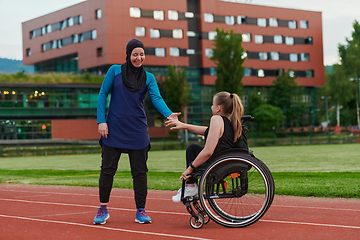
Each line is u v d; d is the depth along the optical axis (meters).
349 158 18.48
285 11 66.50
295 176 9.95
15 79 48.59
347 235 3.28
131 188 8.01
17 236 3.40
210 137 3.65
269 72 65.00
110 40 53.97
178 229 3.63
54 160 25.88
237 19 63.28
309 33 67.81
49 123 52.16
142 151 4.04
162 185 8.20
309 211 4.61
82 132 54.34
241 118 3.83
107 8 54.06
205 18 60.62
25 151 36.66
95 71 56.19
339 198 5.89
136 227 3.74
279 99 60.59
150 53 56.53
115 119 3.99
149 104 54.81
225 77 49.47
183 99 51.00
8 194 7.13
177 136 52.22
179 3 58.31
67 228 3.72
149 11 56.50
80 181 9.79
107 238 3.30
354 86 68.94
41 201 5.93
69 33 58.56
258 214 3.60
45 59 61.88
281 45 66.00
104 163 4.01
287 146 38.06
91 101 51.75
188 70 60.00
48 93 49.91
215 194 3.68
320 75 68.06
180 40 58.09
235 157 3.62
